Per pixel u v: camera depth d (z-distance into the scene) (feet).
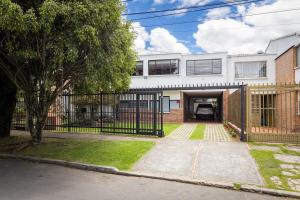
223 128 60.54
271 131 37.24
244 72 83.35
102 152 31.45
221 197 19.11
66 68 32.96
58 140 39.81
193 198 18.76
